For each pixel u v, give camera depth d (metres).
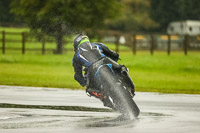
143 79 52.38
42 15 96.31
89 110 25.97
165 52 140.88
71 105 28.22
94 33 113.00
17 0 110.88
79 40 24.38
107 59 23.41
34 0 104.00
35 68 66.25
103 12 115.88
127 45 152.50
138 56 97.00
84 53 23.75
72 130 19.39
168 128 20.12
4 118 22.67
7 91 36.03
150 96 34.62
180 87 43.81
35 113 24.55
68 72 59.91
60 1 102.25
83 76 24.52
